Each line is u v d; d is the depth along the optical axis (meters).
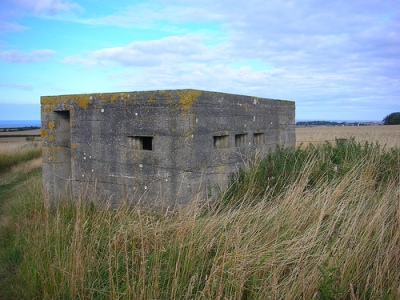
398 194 5.17
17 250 4.98
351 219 4.36
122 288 3.62
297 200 4.89
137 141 5.95
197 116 5.41
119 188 6.10
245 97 6.80
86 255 3.99
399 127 47.38
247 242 3.97
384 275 3.57
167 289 3.52
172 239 4.28
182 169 5.36
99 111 6.24
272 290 3.24
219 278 3.48
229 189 5.97
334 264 3.58
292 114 9.17
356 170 6.16
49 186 7.06
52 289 3.80
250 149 7.02
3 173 13.62
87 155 6.48
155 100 5.57
